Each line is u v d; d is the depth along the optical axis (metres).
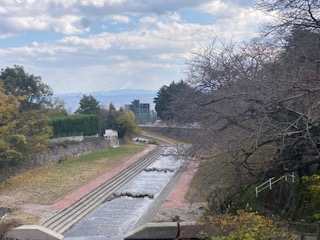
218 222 17.06
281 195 22.25
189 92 25.03
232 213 21.38
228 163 20.61
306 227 18.69
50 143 62.00
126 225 30.03
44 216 30.64
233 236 14.19
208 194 24.61
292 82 17.73
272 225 15.32
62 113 80.12
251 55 27.50
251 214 16.03
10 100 46.44
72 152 68.75
